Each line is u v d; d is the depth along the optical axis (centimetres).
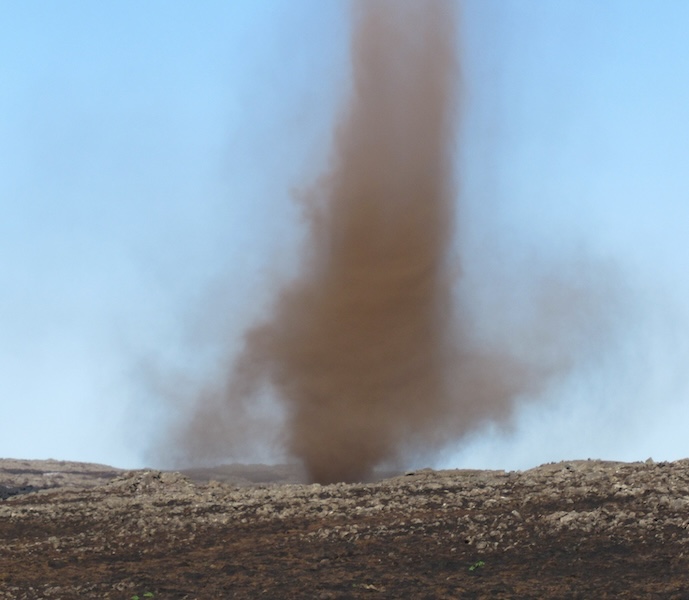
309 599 2077
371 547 2439
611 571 2116
